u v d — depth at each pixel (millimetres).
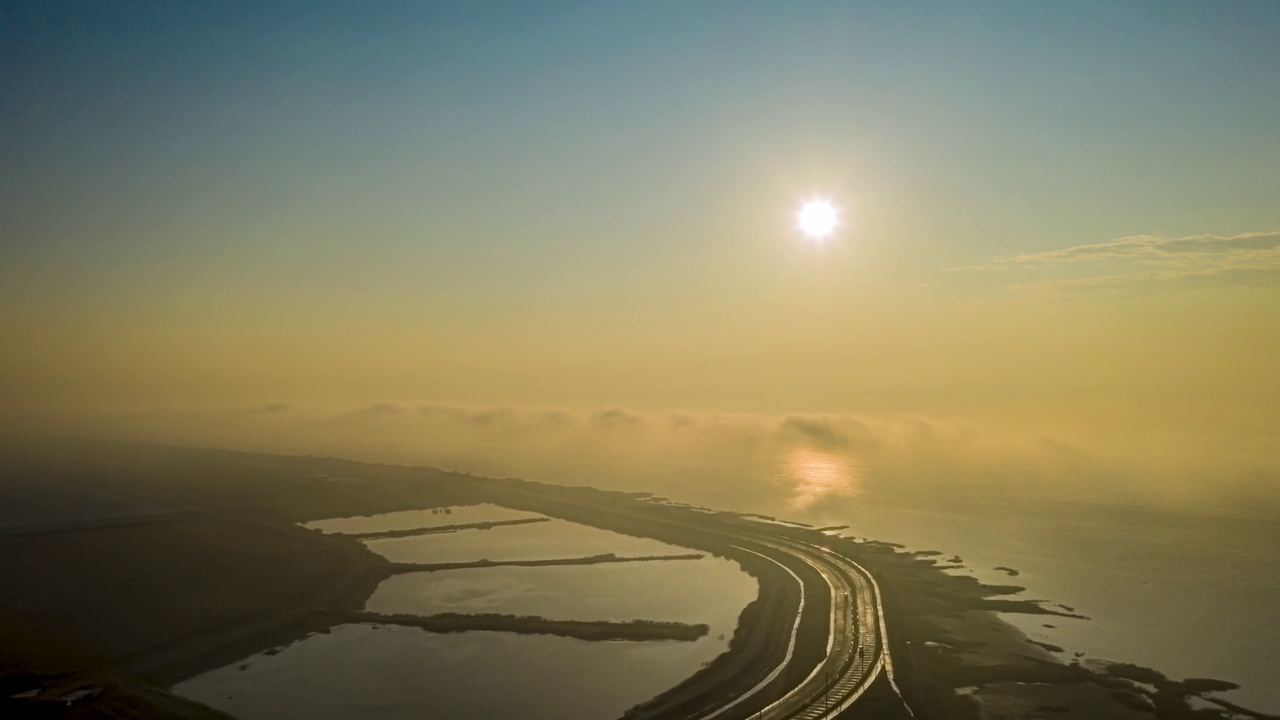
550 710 69250
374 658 81000
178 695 72000
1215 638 86000
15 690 72812
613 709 69562
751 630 88875
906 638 86500
